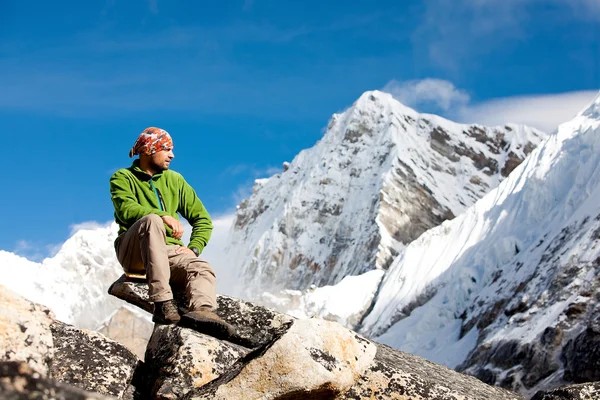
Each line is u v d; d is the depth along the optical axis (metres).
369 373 6.59
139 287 7.65
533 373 51.69
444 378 7.32
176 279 7.64
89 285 165.75
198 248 8.02
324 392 6.20
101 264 168.62
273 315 7.41
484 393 7.36
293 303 113.25
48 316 5.60
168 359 6.55
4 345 5.13
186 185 8.24
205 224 8.20
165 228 7.64
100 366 6.43
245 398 5.97
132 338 35.50
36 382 3.07
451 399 6.61
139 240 7.43
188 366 6.46
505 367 54.88
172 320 7.16
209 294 7.36
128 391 6.43
